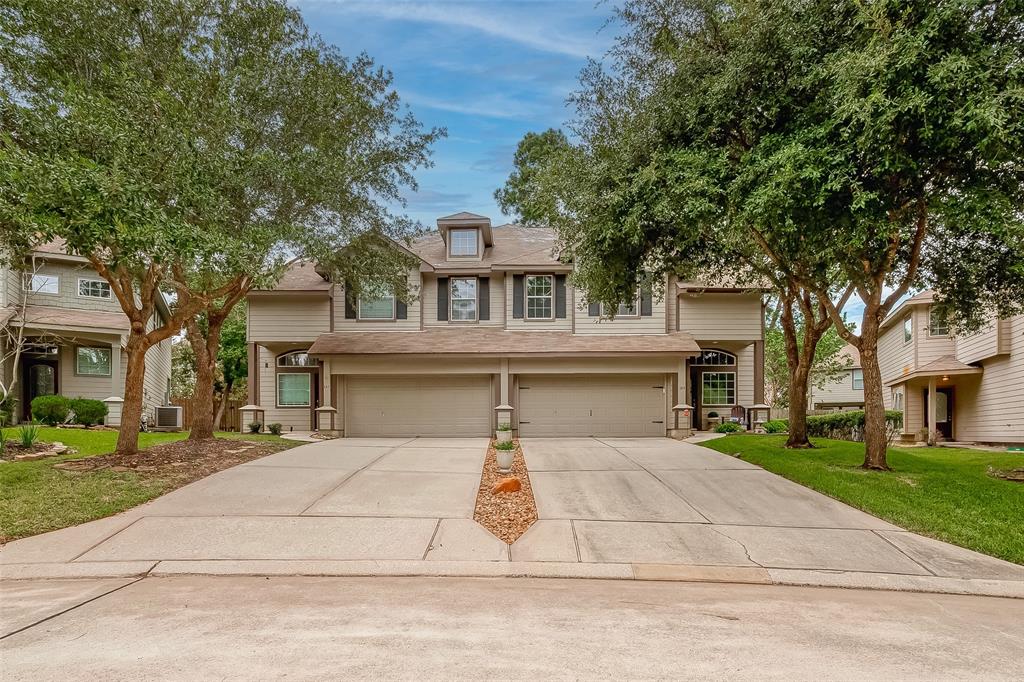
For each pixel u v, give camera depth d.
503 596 4.71
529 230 22.08
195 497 7.62
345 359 16.80
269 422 18.33
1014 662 3.66
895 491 8.00
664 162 8.15
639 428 17.11
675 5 8.44
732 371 18.86
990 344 16.28
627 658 3.56
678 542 6.19
